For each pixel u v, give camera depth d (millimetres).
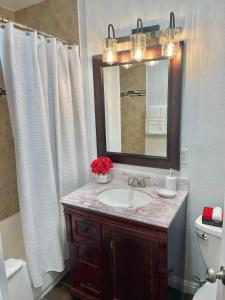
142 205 1615
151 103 1766
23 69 1552
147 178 1848
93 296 1689
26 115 1595
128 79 1818
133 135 1894
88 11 1886
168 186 1689
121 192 1846
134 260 1437
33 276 1693
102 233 1529
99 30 1880
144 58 1680
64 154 1897
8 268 1499
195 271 1818
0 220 1982
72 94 1943
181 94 1624
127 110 1879
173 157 1727
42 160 1681
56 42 1728
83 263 1673
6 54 1448
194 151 1660
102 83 1928
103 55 1773
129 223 1399
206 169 1644
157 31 1631
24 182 1569
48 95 1760
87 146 2092
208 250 1438
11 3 2053
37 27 2102
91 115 2078
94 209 1512
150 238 1341
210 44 1485
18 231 2064
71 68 1888
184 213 1686
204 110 1579
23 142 1547
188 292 1858
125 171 1957
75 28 1903
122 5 1752
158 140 1787
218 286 908
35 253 1678
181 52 1562
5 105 1961
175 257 1500
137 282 1459
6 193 2023
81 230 1622
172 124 1682
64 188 1915
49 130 1779
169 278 1393
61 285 1955
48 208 1756
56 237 1813
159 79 1694
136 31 1682
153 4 1642
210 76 1521
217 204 1653
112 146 2016
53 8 1981
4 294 735
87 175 2090
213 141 1588
